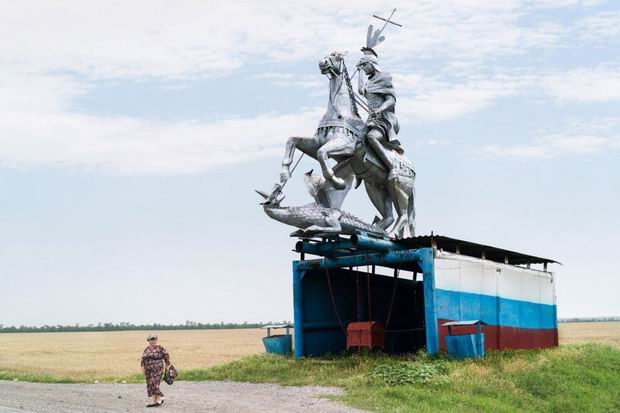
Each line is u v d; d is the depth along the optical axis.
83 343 68.50
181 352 48.41
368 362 19.00
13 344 65.44
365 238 18.78
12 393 16.80
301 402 14.82
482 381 16.83
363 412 13.72
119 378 20.84
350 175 20.83
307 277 21.91
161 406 14.39
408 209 22.33
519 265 25.53
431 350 19.06
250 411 13.75
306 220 18.75
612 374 20.41
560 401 16.53
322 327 22.08
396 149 21.70
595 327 100.62
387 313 24.86
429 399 15.17
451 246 20.84
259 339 80.25
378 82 21.02
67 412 13.58
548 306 25.59
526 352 21.97
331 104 20.31
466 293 20.61
